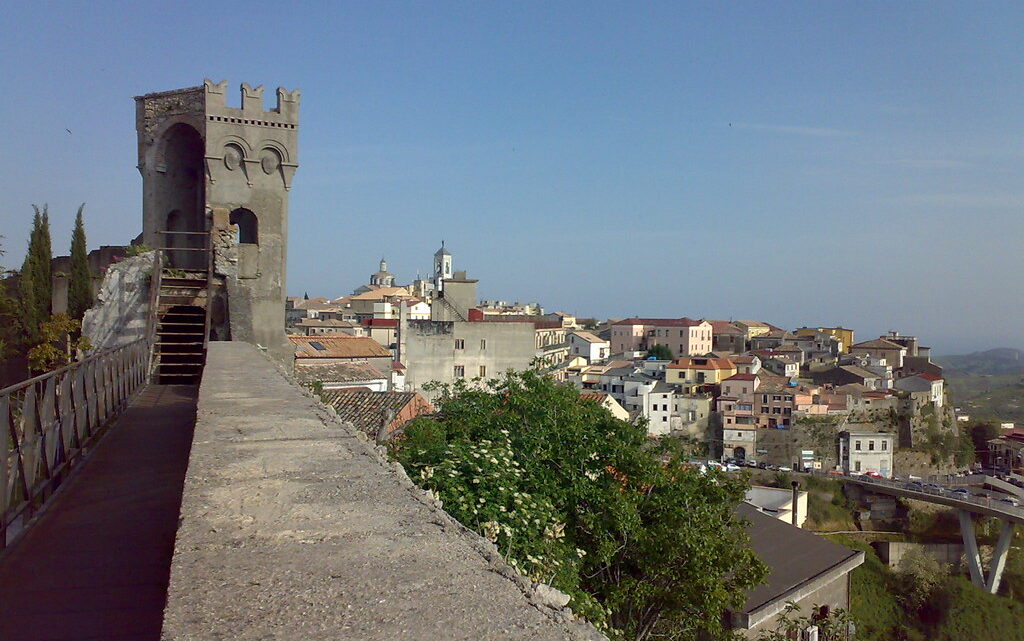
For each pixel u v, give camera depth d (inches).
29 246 853.8
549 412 526.9
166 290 723.4
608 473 495.2
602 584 435.2
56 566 189.3
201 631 78.0
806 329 5319.9
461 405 604.1
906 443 3046.3
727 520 526.9
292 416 218.1
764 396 3070.9
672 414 3186.5
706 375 3373.5
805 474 2571.4
